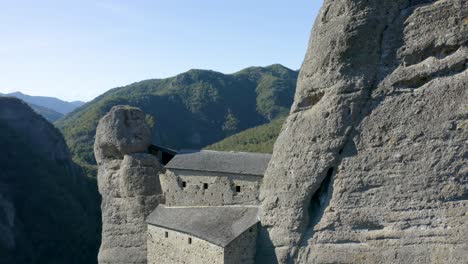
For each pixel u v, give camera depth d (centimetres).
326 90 2612
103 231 3872
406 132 2408
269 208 2858
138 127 3775
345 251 2575
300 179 2709
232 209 3120
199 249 2933
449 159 2309
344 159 2567
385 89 2469
